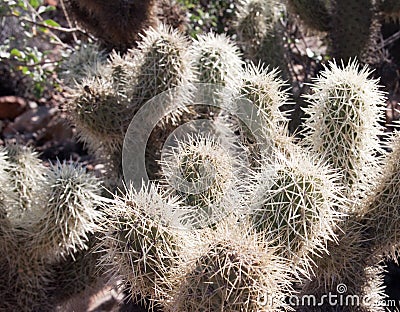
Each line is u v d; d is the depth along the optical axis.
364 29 0.84
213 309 0.40
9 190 0.59
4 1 0.91
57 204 0.55
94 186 0.57
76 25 0.93
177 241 0.47
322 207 0.47
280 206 0.46
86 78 0.69
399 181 0.53
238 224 0.47
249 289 0.40
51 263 0.63
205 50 0.65
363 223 0.56
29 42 1.11
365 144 0.55
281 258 0.44
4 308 0.60
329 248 0.53
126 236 0.46
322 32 0.90
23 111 1.20
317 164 0.49
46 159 1.07
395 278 0.78
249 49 0.84
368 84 0.54
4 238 0.58
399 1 0.87
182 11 0.95
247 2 0.83
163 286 0.47
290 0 0.87
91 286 0.64
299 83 0.91
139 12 0.82
